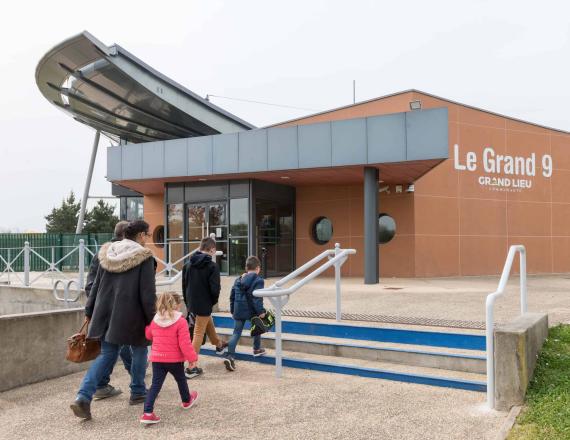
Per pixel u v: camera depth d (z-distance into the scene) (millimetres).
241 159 15648
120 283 5070
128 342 5012
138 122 26062
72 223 51375
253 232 16953
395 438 4211
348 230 18703
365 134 13922
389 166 14398
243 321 6680
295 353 7094
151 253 5191
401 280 16422
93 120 26672
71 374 6793
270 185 18000
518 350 4766
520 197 20156
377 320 7688
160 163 16984
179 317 4898
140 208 27625
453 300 10125
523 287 6547
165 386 5922
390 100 18438
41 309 13477
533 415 4395
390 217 18234
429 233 18141
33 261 24016
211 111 23156
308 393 5484
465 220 18906
